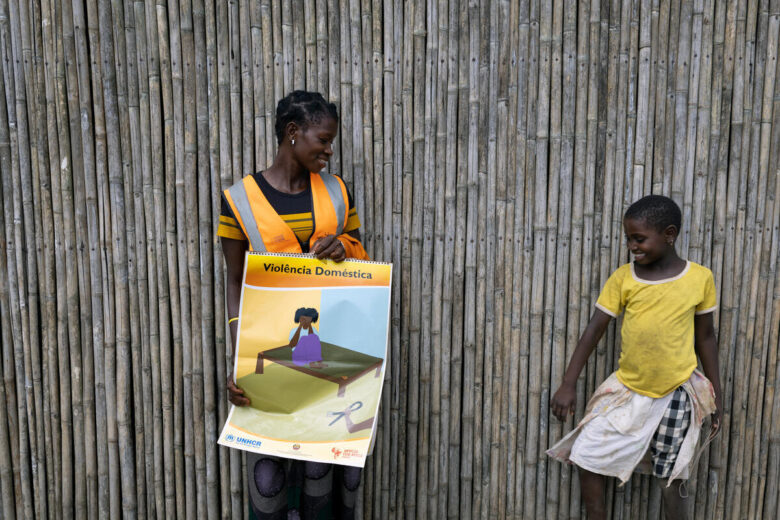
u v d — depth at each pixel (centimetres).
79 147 215
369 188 217
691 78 212
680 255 219
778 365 225
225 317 221
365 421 175
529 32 212
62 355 223
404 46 212
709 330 197
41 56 210
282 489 187
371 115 215
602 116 214
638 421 194
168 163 215
